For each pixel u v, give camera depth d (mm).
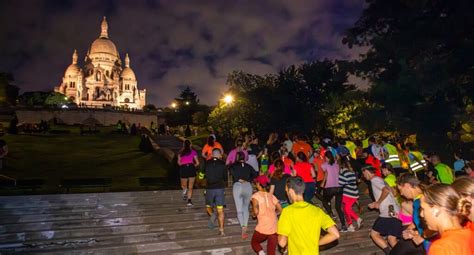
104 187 15586
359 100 33000
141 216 10656
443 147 26094
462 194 3178
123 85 169000
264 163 14148
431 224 3287
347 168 10516
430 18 27625
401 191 6242
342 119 30812
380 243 7746
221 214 9688
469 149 24328
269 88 29438
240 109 28906
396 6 29109
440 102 26906
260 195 7488
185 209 11492
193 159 11867
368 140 14438
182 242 9250
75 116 79125
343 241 10117
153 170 23516
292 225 5000
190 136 46312
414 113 27734
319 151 12594
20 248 8516
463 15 24750
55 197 10828
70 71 166000
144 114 85812
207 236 9773
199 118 62406
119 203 11492
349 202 10312
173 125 71750
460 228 3139
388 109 29438
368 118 29766
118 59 171625
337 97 35156
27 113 76375
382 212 7672
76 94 163000
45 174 21734
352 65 30688
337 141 16062
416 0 26891
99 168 24266
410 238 5859
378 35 31781
